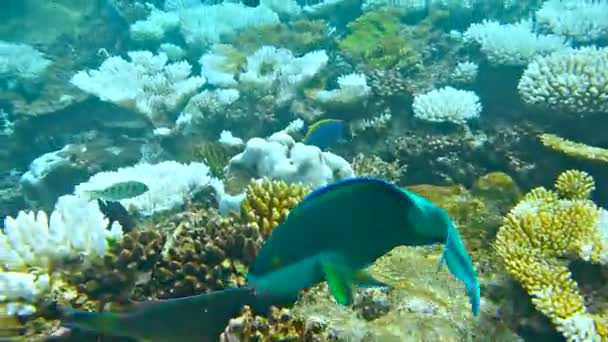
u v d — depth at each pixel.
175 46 2.66
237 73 2.11
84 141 2.24
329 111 1.74
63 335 0.55
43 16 2.99
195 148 1.73
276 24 2.42
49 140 2.34
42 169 2.04
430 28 2.26
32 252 0.67
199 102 1.94
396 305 0.66
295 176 1.15
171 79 2.21
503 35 1.76
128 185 1.12
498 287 0.85
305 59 1.92
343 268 0.31
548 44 1.75
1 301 0.59
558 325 0.77
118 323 0.44
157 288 0.67
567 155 1.27
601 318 0.80
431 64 2.02
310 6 2.70
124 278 0.65
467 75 1.77
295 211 0.31
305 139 1.37
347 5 2.62
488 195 1.13
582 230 0.92
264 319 0.50
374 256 0.30
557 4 2.24
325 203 0.30
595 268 0.88
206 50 2.62
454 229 0.27
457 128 1.50
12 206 2.18
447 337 0.63
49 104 2.36
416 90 1.65
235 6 2.84
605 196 1.26
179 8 3.14
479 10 2.46
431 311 0.66
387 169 1.43
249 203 0.85
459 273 0.27
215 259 0.69
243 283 0.67
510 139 1.39
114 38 2.99
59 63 2.75
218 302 0.47
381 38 2.13
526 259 0.88
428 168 1.42
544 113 1.48
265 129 1.87
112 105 2.28
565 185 1.13
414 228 0.29
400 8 2.41
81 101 2.32
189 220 0.98
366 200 0.29
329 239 0.31
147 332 0.45
